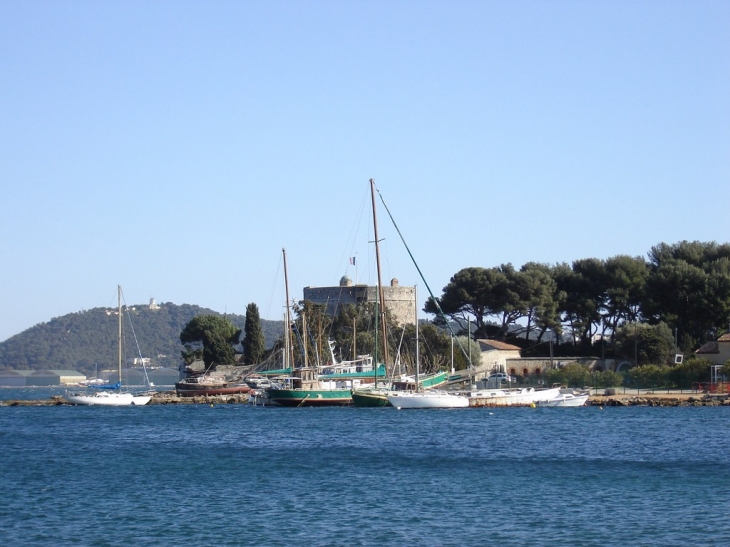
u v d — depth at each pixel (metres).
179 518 39.53
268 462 56.38
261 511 40.81
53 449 65.44
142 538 36.03
